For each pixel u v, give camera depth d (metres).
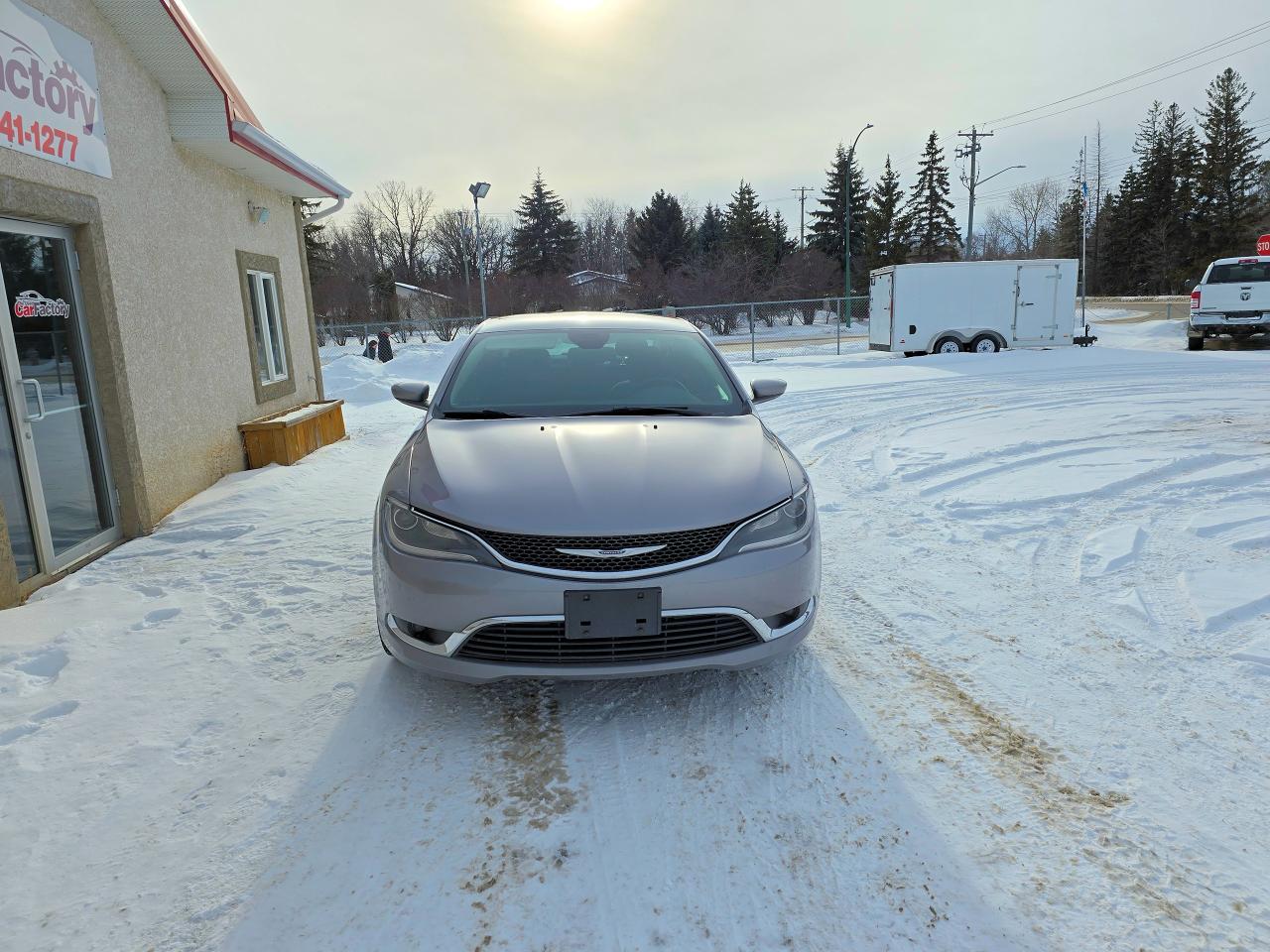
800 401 11.58
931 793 2.37
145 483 5.36
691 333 4.46
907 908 1.93
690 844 2.17
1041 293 17.42
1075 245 61.19
